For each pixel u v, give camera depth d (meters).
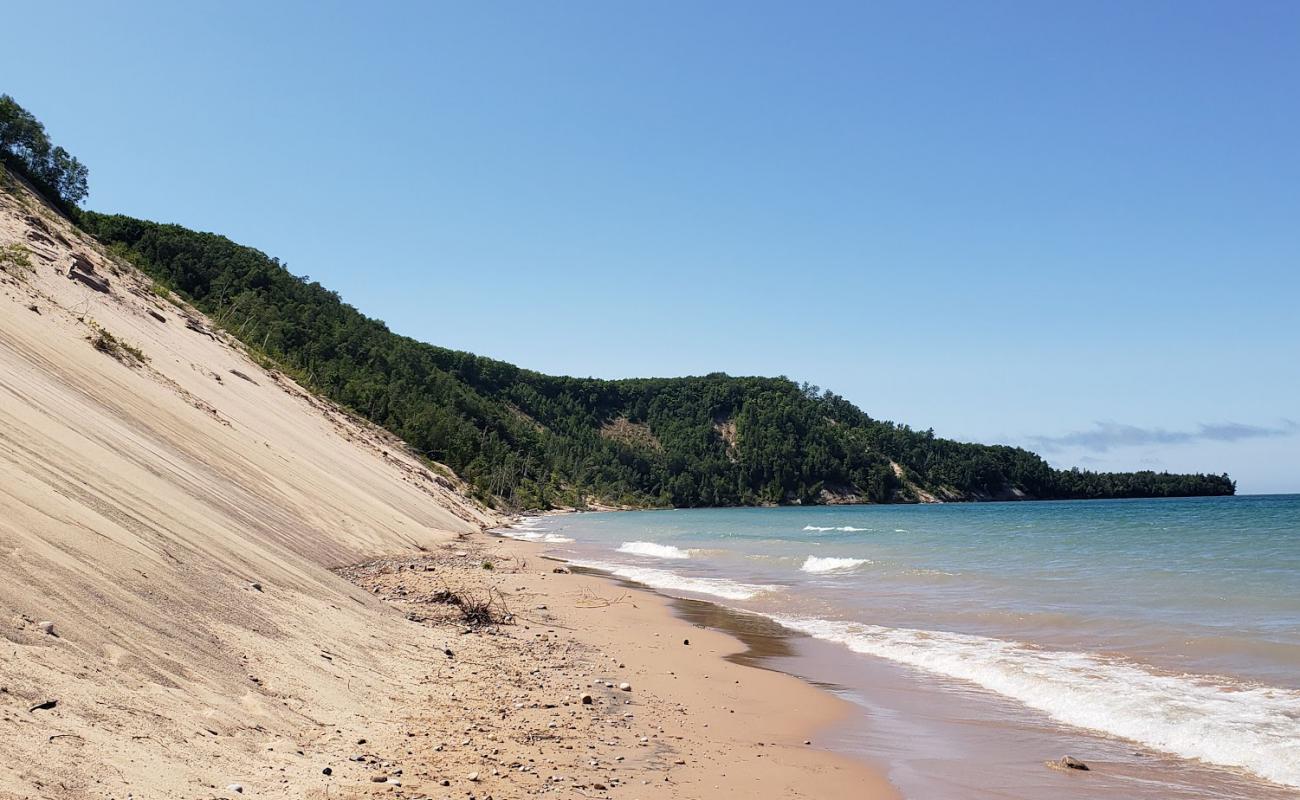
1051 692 10.45
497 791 6.33
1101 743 8.59
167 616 7.49
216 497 15.98
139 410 20.38
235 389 35.94
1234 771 7.59
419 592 16.92
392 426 86.62
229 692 6.79
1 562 6.35
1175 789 7.17
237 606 8.92
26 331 20.39
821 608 18.30
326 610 10.85
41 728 4.78
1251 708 9.37
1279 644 12.34
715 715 9.64
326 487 27.55
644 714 9.41
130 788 4.66
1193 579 21.44
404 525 31.14
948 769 7.82
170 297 51.12
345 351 106.12
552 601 18.77
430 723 8.00
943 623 15.78
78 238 46.00
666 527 69.44
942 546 37.72
